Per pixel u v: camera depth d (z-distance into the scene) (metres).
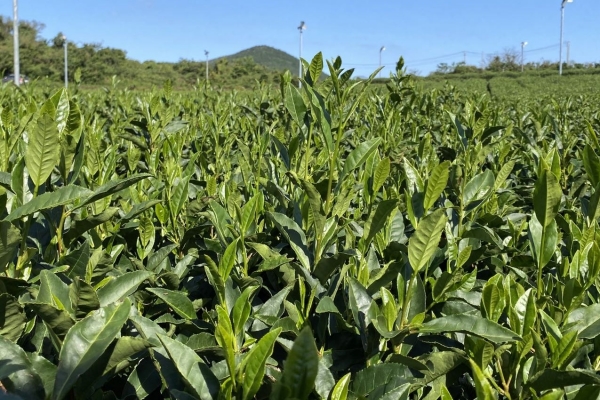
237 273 2.27
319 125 2.30
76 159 2.14
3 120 2.75
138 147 4.43
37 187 1.83
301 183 1.95
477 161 3.12
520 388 1.63
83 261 1.97
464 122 4.59
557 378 1.45
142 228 2.53
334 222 2.17
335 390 1.34
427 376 1.68
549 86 41.81
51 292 1.61
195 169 4.23
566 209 2.92
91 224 2.04
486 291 1.68
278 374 1.62
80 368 1.31
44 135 1.76
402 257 2.06
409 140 5.00
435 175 1.76
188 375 1.39
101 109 7.99
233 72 58.09
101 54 60.75
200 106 8.67
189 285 2.54
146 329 1.60
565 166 4.37
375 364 1.64
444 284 1.90
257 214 2.51
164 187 3.28
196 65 65.06
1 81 7.18
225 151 4.71
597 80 51.75
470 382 2.02
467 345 1.65
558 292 1.95
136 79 57.69
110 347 1.46
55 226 2.12
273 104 6.57
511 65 93.25
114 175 3.13
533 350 1.78
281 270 2.16
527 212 3.86
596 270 1.75
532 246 1.91
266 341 1.22
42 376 1.50
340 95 2.25
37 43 61.44
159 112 5.51
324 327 1.94
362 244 2.12
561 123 6.43
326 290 2.11
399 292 1.86
